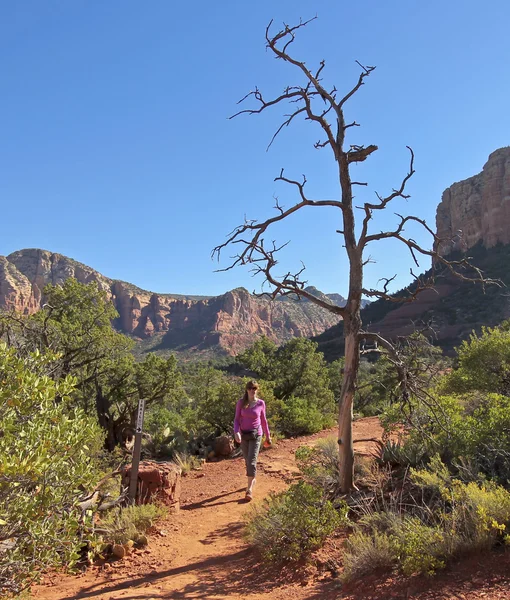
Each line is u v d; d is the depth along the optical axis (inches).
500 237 3993.6
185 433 579.2
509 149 4183.1
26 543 141.0
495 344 418.9
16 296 6737.2
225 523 261.0
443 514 173.6
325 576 172.1
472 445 226.8
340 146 267.4
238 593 166.6
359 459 295.7
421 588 142.8
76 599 169.5
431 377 264.2
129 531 224.8
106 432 581.6
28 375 138.9
